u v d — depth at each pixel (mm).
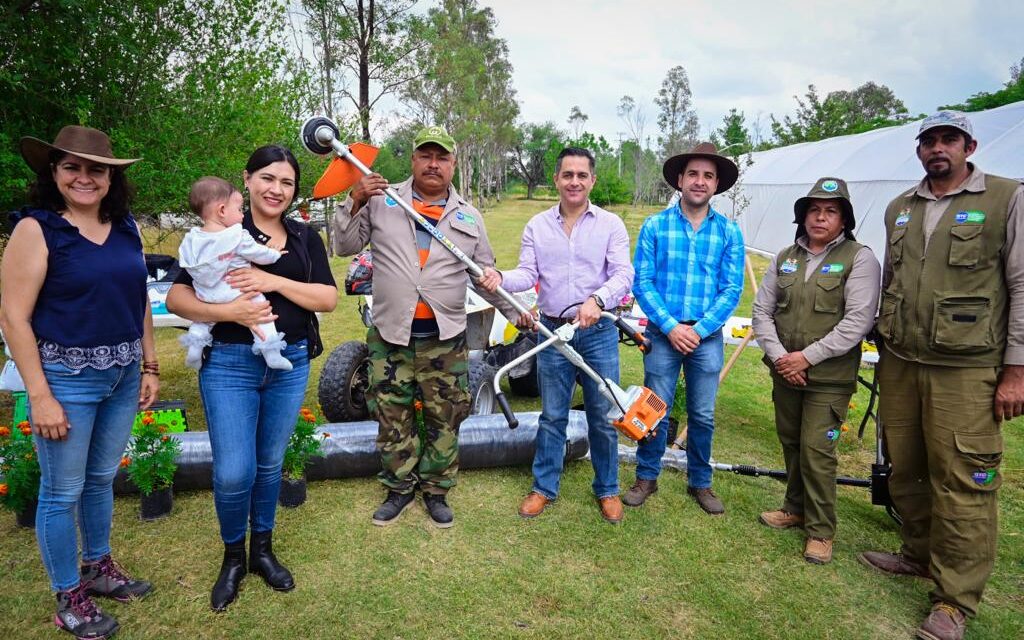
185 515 3119
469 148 40844
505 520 3250
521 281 3143
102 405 2234
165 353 6555
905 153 9789
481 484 3648
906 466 2791
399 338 2961
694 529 3229
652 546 3061
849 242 2945
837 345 2832
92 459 2297
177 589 2570
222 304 2234
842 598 2729
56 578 2215
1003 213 2404
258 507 2590
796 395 3094
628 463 4020
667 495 3578
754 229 14398
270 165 2324
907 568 2900
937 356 2539
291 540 2969
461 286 3055
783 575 2873
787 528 3268
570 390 3266
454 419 3158
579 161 3047
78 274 2006
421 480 3246
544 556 2947
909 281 2637
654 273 3330
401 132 26578
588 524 3238
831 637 2490
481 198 43594
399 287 2941
